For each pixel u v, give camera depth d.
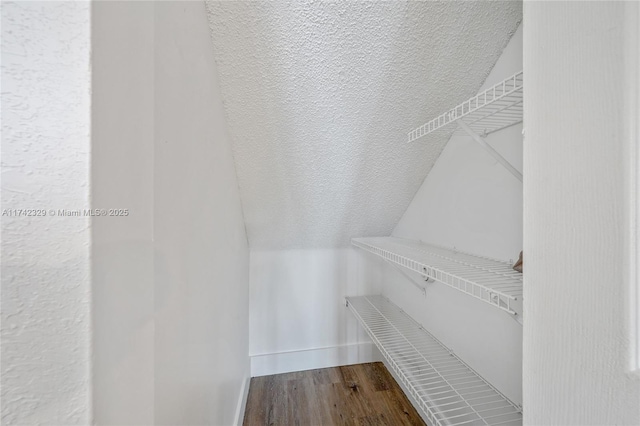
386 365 1.90
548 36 0.39
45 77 0.25
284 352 1.86
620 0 0.31
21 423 0.25
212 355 0.81
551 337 0.40
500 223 0.93
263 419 1.39
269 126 1.02
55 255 0.26
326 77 0.87
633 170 0.31
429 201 1.40
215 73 0.81
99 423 0.27
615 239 0.32
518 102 0.68
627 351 0.31
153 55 0.39
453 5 0.74
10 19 0.24
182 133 0.55
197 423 0.66
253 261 1.82
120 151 0.30
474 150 1.06
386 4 0.72
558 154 0.38
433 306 1.41
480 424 0.97
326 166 1.25
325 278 1.93
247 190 1.34
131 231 0.32
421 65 0.87
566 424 0.38
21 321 0.25
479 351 1.08
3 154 0.25
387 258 1.27
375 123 1.06
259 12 0.70
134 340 0.33
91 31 0.26
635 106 0.30
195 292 0.64
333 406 1.48
